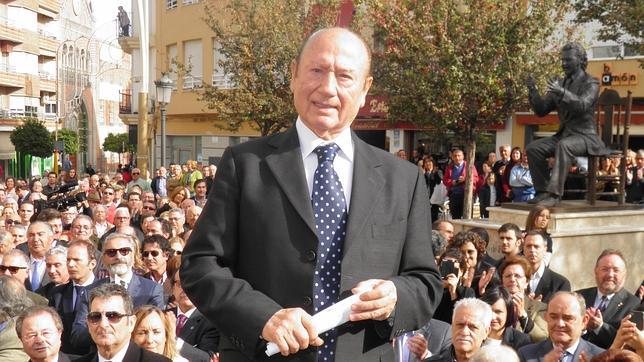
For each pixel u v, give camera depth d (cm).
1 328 555
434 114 1515
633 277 1032
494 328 539
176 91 3119
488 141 2098
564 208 992
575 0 1717
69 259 640
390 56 1540
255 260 220
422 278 227
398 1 1542
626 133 1062
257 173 226
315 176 225
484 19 1449
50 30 5422
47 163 4819
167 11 3162
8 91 4872
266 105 1950
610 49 1903
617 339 497
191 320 601
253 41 1972
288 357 212
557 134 1038
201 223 227
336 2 1928
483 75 1435
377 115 2198
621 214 1034
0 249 809
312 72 225
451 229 883
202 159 3075
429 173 1675
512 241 768
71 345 595
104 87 6850
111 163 6606
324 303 215
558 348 514
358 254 218
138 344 502
